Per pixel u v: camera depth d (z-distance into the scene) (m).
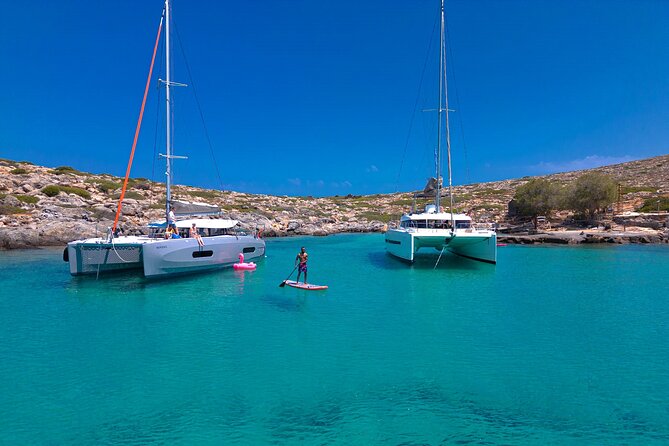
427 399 7.51
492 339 10.77
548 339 10.75
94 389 7.89
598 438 6.29
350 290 17.14
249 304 14.57
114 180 59.75
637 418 6.86
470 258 26.88
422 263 25.86
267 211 58.88
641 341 10.58
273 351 9.88
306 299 15.40
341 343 10.46
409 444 6.14
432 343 10.44
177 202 21.53
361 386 8.04
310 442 6.18
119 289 17.06
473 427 6.59
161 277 19.19
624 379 8.32
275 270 22.67
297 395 7.66
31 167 55.69
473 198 74.25
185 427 6.60
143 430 6.51
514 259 27.39
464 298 15.58
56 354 9.67
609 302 14.85
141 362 9.20
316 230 51.94
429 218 24.97
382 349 10.02
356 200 84.50
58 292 16.47
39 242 31.53
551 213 53.84
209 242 20.89
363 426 6.62
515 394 7.71
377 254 31.34
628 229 44.53
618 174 84.88
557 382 8.20
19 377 8.41
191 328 11.72
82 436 6.36
